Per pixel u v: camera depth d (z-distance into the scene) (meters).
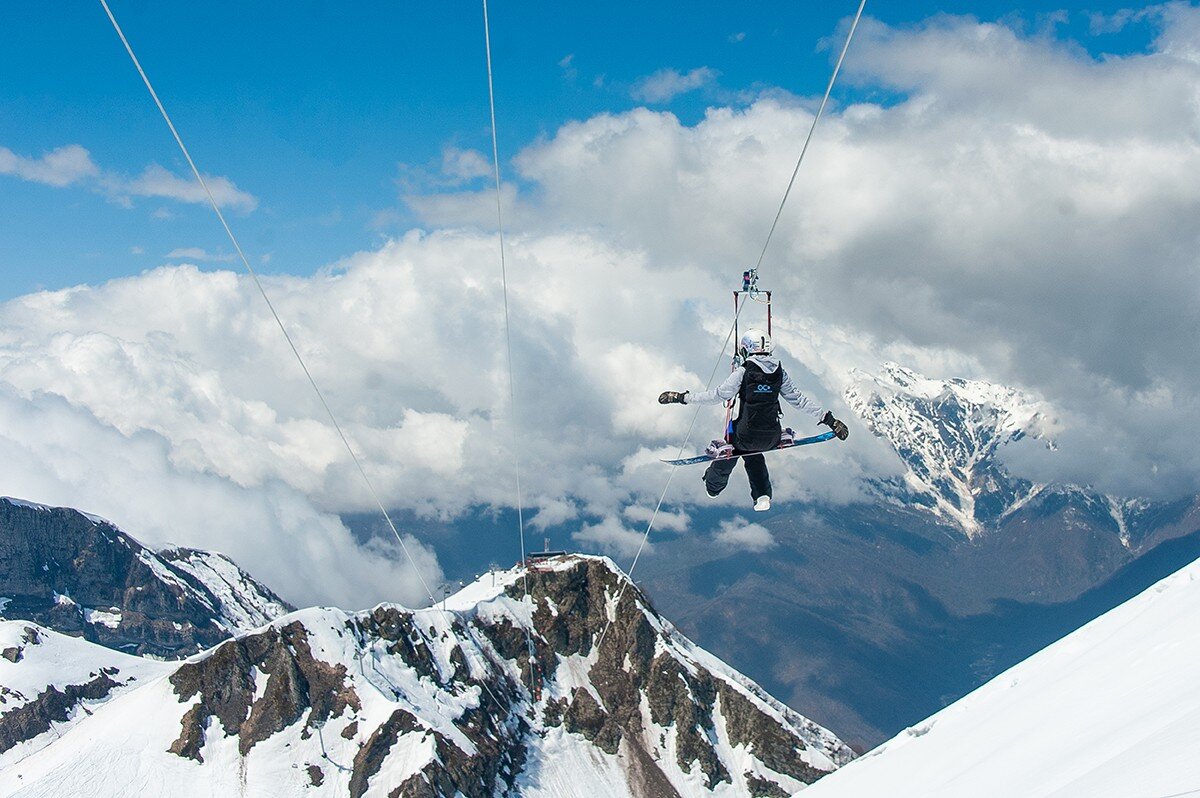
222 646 163.12
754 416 20.05
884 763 18.14
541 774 172.25
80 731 157.00
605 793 174.00
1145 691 12.66
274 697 158.12
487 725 173.38
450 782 148.38
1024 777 12.05
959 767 14.67
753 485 21.42
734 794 182.00
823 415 20.02
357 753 151.25
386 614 182.75
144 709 156.88
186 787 145.25
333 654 166.38
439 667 180.12
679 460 21.64
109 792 142.62
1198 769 7.97
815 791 19.30
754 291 21.44
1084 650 17.20
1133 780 8.73
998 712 16.70
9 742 198.25
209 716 155.62
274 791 145.00
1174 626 14.42
